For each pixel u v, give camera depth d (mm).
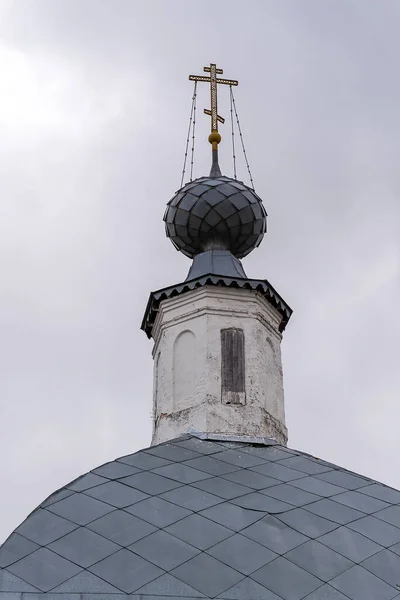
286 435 31375
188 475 25984
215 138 37562
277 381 32344
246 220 35219
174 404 31000
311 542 23156
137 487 25156
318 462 27812
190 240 35531
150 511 23938
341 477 26859
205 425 29828
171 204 35594
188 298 32688
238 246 35750
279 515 24109
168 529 23188
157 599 20938
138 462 26719
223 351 31531
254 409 30469
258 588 21453
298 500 25031
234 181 35906
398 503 25828
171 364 31875
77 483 25438
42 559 22156
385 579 22375
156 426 31109
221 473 26297
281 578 21828
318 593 21578
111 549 22438
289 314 33844
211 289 32594
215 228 35094
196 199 35031
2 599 20781
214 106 38281
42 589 21141
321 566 22391
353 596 21656
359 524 24312
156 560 22047
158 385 31906
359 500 25578
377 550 23328
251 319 32406
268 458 27781
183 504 24312
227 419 30062
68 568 21828
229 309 32406
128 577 21500
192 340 32031
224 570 21875
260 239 36062
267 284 32938
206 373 30953
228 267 34375
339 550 23062
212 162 37062
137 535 22938
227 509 24172
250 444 29000
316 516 24344
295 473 26766
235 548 22609
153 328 33656
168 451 27766
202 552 22375
